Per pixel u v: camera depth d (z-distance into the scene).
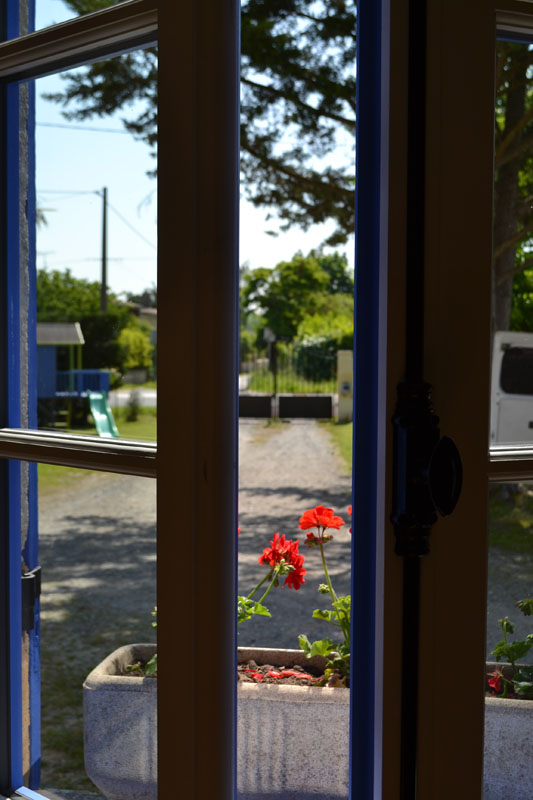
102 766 1.52
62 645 3.54
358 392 0.91
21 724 1.17
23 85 1.36
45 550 5.85
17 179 1.12
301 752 1.53
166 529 0.85
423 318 0.77
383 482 0.79
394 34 0.76
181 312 0.82
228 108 0.82
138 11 0.84
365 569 0.92
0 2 1.09
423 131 0.76
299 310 17.12
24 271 1.39
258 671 1.87
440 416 0.78
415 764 0.78
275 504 8.05
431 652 0.78
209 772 0.85
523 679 1.33
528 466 0.81
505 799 1.14
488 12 0.77
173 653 0.85
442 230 0.77
